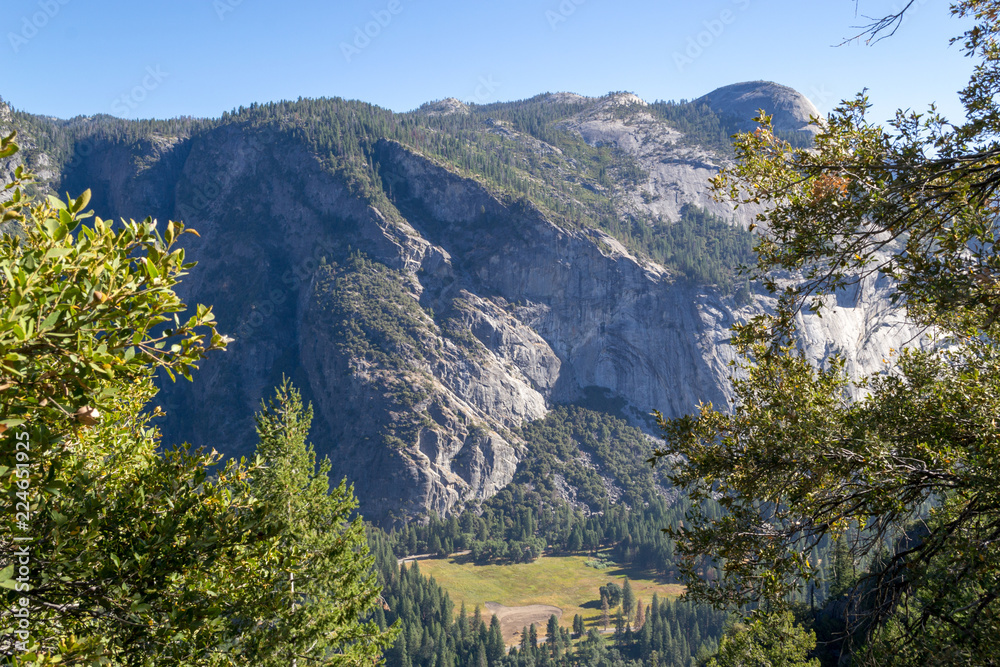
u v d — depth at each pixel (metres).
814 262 9.07
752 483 9.59
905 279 8.48
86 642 6.78
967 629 7.52
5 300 6.09
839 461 8.98
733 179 9.63
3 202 6.49
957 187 7.93
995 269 7.55
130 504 8.05
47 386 6.31
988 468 7.69
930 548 8.01
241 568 8.71
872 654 8.52
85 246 6.46
